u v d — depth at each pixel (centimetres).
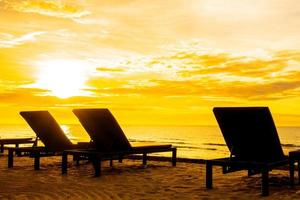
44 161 935
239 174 712
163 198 495
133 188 566
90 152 700
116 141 747
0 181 628
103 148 761
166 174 716
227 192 535
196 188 568
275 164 530
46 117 833
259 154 581
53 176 685
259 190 546
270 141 556
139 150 771
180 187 576
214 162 564
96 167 681
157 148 815
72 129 15000
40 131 866
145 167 821
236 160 580
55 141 863
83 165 851
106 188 565
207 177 568
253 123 549
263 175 510
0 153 1135
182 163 912
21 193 525
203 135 9394
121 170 772
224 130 587
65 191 540
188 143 5666
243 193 526
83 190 548
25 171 752
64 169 721
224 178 664
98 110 711
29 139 1188
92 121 734
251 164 527
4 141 1119
